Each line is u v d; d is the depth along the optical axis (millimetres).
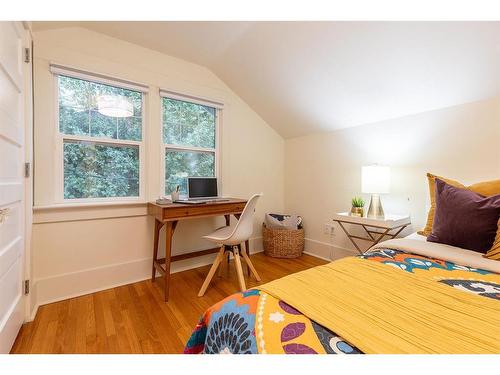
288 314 725
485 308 749
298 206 3377
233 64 2566
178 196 2367
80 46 2008
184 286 2225
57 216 1917
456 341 599
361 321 678
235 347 681
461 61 1665
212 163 2918
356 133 2701
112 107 2178
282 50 2150
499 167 1779
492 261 1137
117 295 2029
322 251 3062
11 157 1343
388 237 2459
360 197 2672
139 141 2375
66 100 2016
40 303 1844
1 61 1193
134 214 2289
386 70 1933
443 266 1145
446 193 1537
